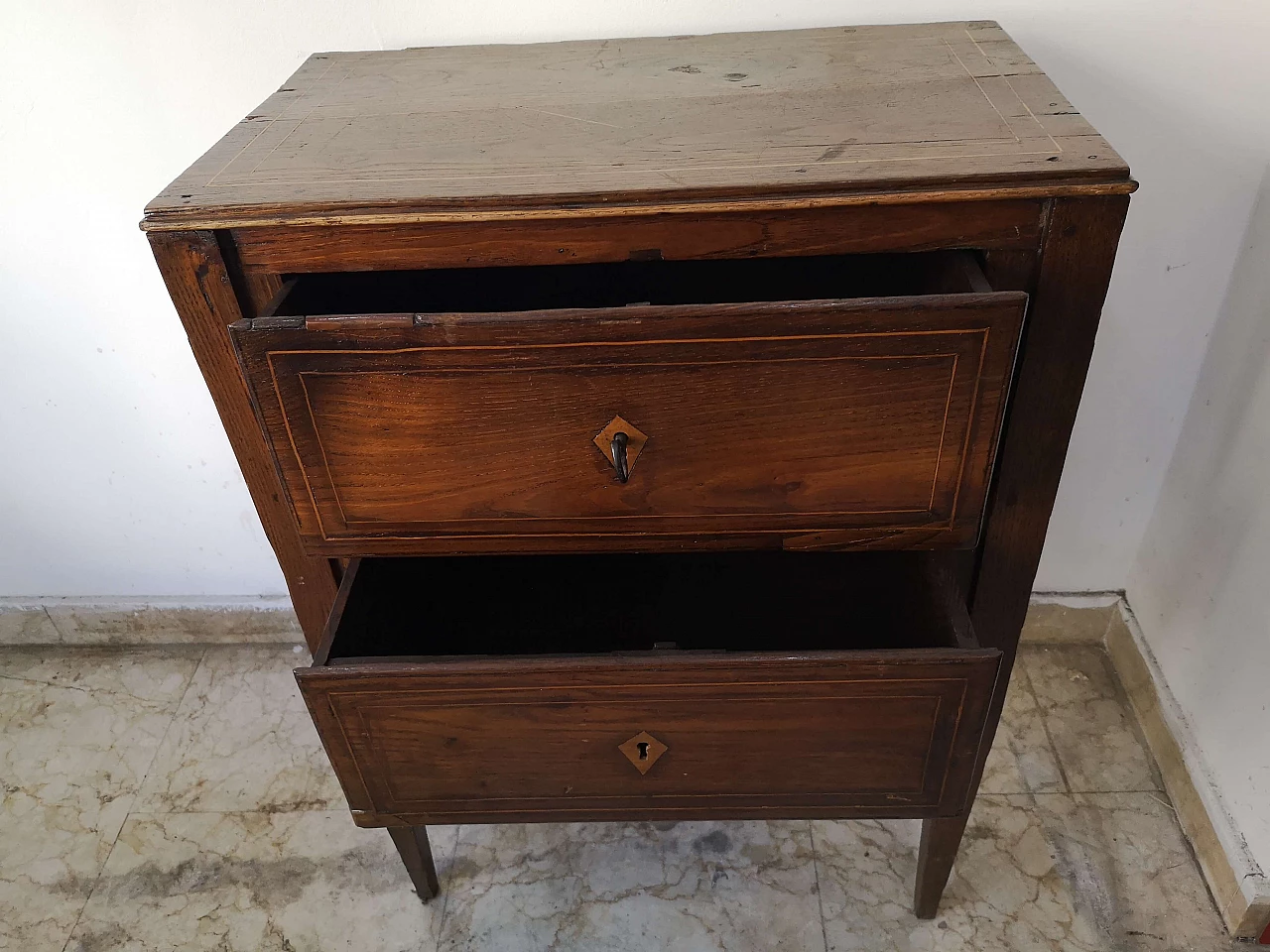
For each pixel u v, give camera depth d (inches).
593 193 26.2
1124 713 50.7
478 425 28.3
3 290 44.7
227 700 54.6
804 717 32.0
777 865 44.5
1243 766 41.3
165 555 55.7
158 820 48.3
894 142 28.0
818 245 27.6
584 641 44.3
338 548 31.9
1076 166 25.7
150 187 42.1
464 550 31.9
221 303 29.4
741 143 28.6
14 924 44.1
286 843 46.9
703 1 37.9
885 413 27.6
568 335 26.0
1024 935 41.3
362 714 32.2
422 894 43.4
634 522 30.7
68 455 51.0
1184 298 42.9
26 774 50.9
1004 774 47.7
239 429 33.0
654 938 42.0
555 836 46.3
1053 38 37.5
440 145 29.9
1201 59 37.0
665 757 33.7
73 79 39.1
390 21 38.7
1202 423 44.8
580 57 36.8
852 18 38.0
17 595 57.7
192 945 43.0
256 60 39.4
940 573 35.2
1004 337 25.7
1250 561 40.8
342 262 28.3
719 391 27.3
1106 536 51.7
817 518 30.4
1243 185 39.5
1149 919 41.5
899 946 41.1
